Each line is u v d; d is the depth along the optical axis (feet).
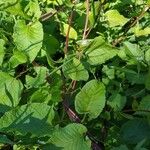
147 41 2.25
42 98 1.77
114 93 1.90
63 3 2.25
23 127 1.55
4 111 1.67
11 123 1.55
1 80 1.72
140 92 1.94
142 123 1.77
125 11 2.45
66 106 1.84
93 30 2.21
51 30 2.21
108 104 1.87
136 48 2.06
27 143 1.62
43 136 1.59
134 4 2.43
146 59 2.03
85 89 1.64
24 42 1.83
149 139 1.74
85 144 1.57
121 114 1.84
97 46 1.93
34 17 1.94
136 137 1.75
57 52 2.18
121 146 1.59
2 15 2.14
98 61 1.91
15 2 1.95
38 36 1.84
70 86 1.90
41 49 1.95
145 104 1.81
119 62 2.10
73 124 1.59
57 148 1.55
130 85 2.02
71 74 1.81
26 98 1.83
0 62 1.88
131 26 2.25
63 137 1.56
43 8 2.27
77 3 2.23
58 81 1.86
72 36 2.10
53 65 1.94
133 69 2.05
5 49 1.97
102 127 1.86
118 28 2.28
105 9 2.32
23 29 1.84
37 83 1.79
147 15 2.36
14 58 1.84
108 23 2.21
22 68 2.03
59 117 1.82
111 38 2.26
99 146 1.82
